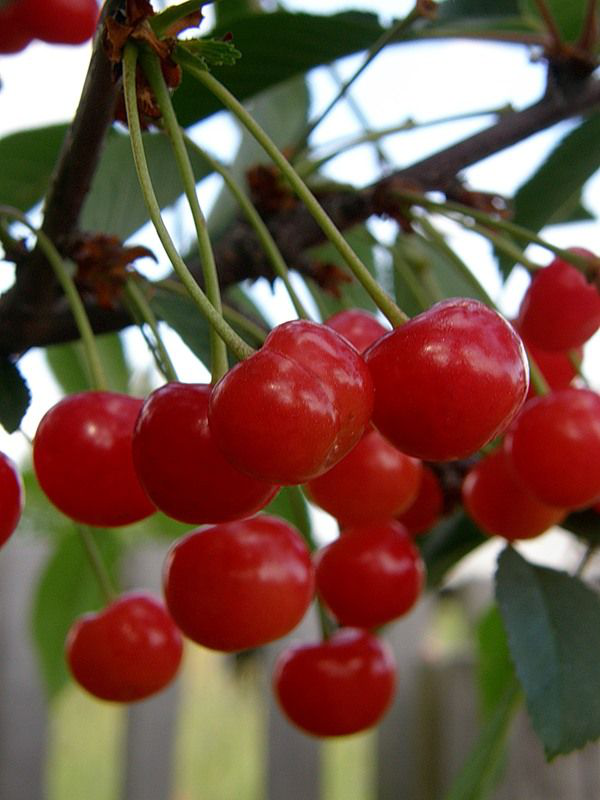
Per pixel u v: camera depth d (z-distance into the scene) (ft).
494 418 0.44
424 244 0.90
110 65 0.49
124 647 0.65
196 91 0.72
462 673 1.62
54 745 2.36
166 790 1.69
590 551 0.73
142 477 0.48
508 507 0.66
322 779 1.63
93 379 0.58
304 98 0.93
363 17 0.71
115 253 0.61
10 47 0.77
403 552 0.69
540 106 0.74
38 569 1.67
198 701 2.44
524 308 0.65
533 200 0.83
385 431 0.45
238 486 0.47
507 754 1.47
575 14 0.84
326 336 0.43
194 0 0.49
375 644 0.70
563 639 0.61
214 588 0.57
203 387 0.48
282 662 0.70
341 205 0.70
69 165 0.56
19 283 0.62
